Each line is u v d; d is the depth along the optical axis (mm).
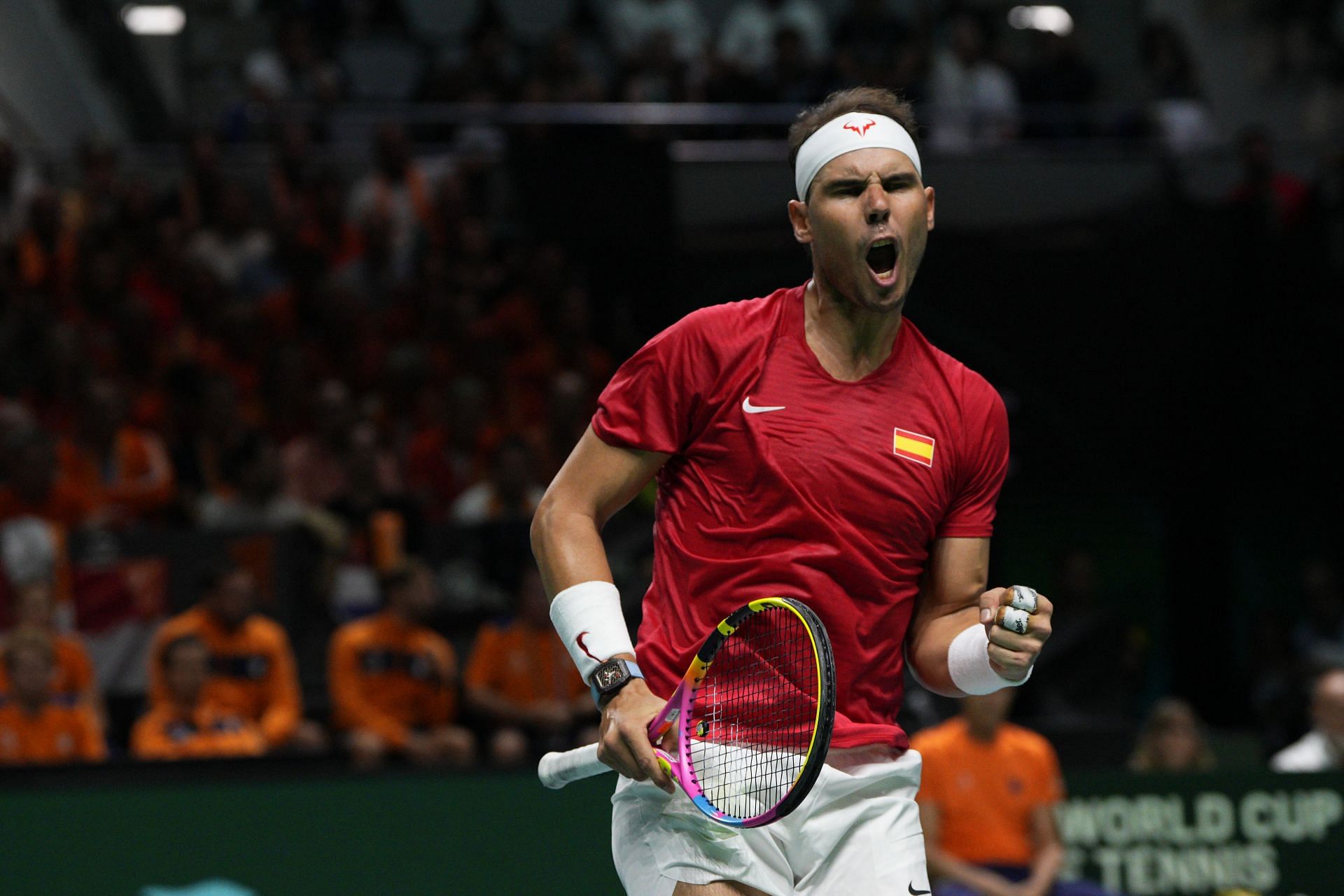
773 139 26984
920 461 6539
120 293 24078
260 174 26891
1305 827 14883
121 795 13516
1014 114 28984
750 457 6453
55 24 29703
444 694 16703
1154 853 14758
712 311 6637
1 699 15273
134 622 17391
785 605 5762
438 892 13742
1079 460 26578
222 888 13461
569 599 6336
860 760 6492
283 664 16375
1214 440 26734
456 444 21406
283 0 32875
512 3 33125
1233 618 26438
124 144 31766
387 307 24906
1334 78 31359
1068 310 26734
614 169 25797
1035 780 14719
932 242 26609
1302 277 26922
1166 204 26844
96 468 19719
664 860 6344
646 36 31906
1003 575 26188
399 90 31703
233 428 21078
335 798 13773
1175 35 31359
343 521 18953
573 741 16312
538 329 24391
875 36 31141
